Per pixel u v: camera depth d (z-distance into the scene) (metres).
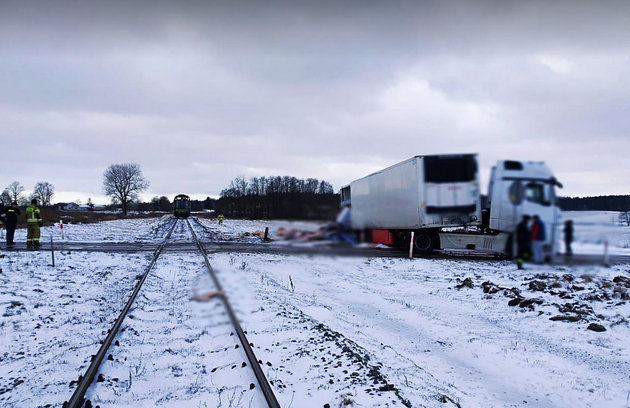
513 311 9.64
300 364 6.11
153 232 36.12
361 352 6.56
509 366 6.76
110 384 5.36
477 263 16.53
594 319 8.77
